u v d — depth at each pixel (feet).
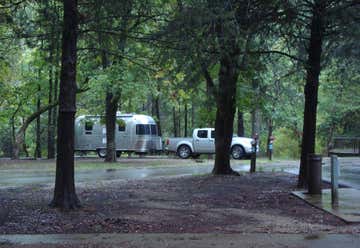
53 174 81.56
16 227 35.29
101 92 98.22
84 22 45.14
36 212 40.32
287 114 142.20
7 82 124.98
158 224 36.60
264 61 63.16
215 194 53.21
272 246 29.81
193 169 93.81
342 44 61.67
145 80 80.43
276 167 97.71
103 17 45.37
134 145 134.00
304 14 58.95
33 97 133.18
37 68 124.88
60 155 41.98
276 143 162.50
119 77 92.63
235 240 31.42
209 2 44.60
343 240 31.32
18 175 79.87
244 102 75.87
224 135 74.49
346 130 156.46
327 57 64.13
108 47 51.08
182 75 60.18
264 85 82.84
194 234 33.27
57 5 47.73
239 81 72.79
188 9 44.21
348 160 114.21
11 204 44.68
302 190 55.36
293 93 131.23
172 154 147.84
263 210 42.98
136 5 46.91
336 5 53.26
